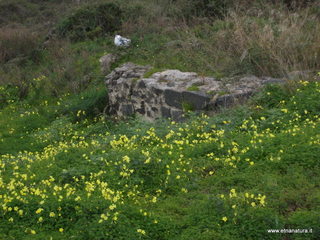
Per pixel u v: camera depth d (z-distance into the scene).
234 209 5.42
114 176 6.76
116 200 5.74
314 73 10.05
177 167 6.89
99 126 11.41
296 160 6.50
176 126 8.78
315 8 13.95
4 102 14.96
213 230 5.16
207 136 7.66
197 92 9.73
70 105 13.50
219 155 7.12
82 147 8.88
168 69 12.01
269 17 13.22
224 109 9.06
